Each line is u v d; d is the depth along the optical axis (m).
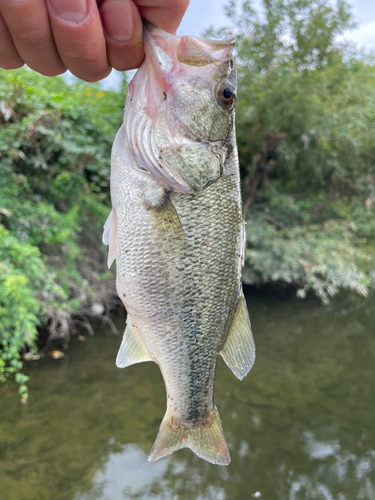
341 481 0.34
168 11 0.15
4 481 0.30
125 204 0.16
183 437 0.19
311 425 0.41
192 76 0.16
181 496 0.31
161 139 0.16
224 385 0.47
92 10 0.13
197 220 0.17
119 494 0.30
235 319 0.18
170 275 0.17
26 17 0.12
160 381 0.45
